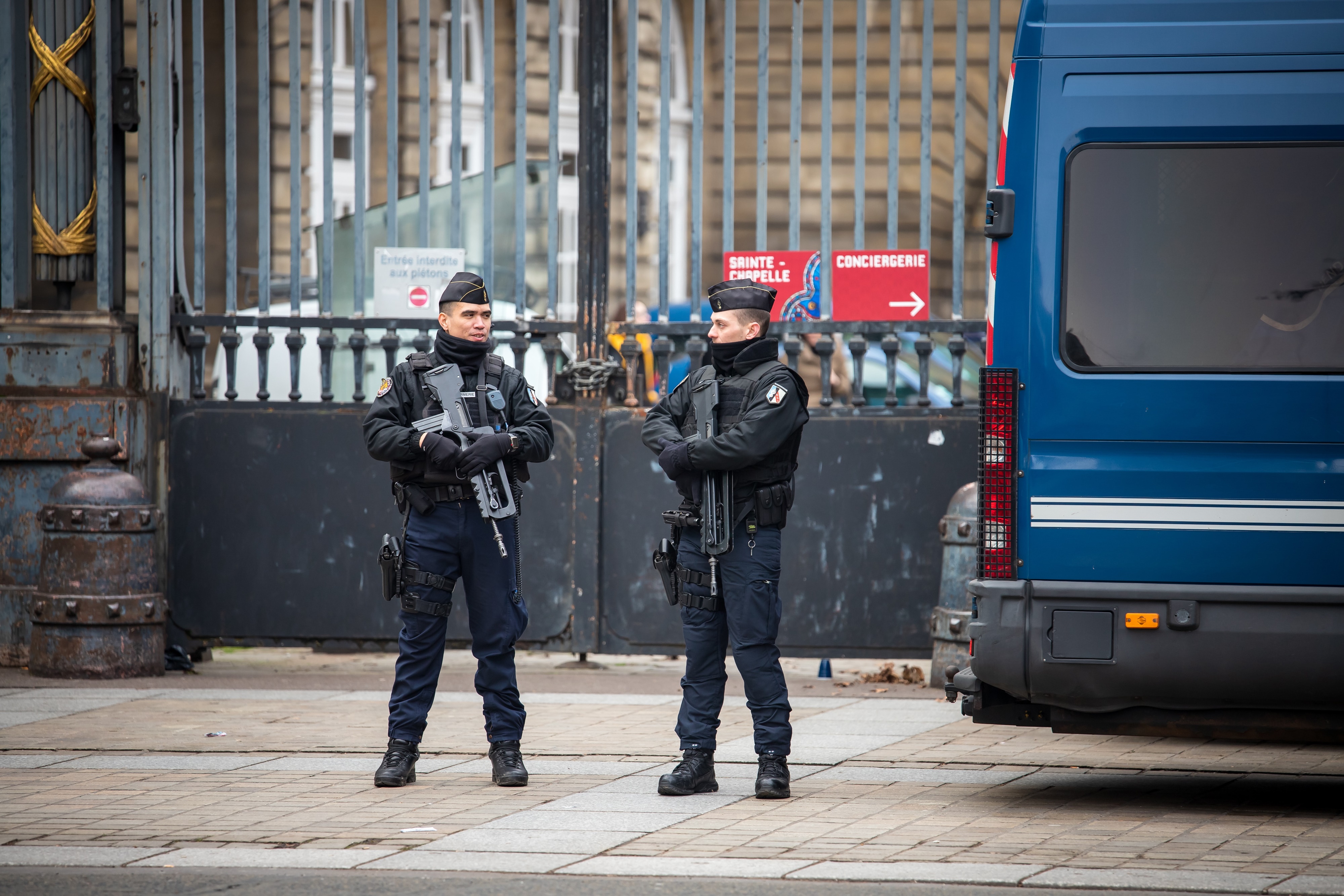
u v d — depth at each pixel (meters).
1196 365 19.80
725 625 21.52
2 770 22.81
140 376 33.12
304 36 58.12
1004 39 57.62
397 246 32.91
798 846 18.27
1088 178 20.17
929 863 17.44
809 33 57.28
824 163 32.06
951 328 31.86
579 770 22.89
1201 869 17.16
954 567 30.30
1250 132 19.86
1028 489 20.03
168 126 33.09
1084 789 21.78
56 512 31.09
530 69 66.19
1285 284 19.73
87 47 33.22
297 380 33.16
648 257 70.00
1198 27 20.08
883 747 24.83
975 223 57.12
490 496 21.66
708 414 20.98
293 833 18.92
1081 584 19.73
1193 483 19.62
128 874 17.05
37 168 33.25
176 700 29.03
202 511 33.12
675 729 23.45
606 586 32.47
